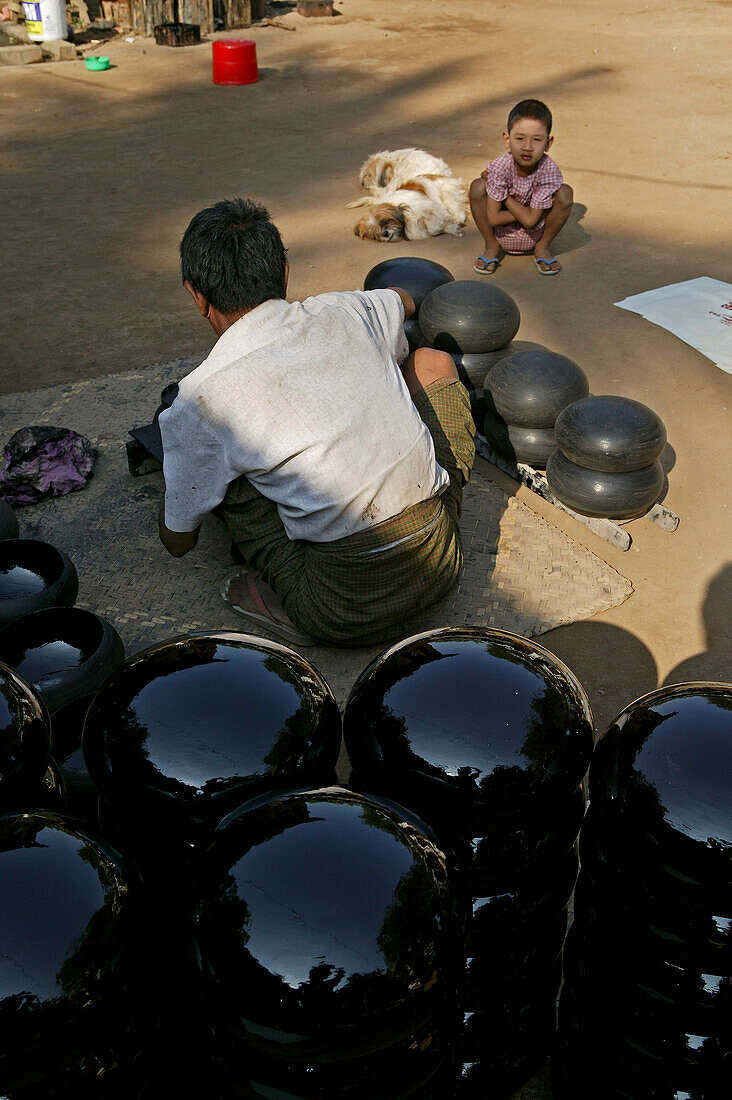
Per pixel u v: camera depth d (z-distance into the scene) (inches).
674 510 121.1
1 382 152.9
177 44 415.8
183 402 85.0
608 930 46.7
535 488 122.8
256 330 84.3
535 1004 54.2
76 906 33.9
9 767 41.0
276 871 34.3
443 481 92.0
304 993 32.3
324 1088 34.2
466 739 42.0
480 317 126.1
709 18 454.6
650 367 154.9
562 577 106.5
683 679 94.2
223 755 40.2
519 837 44.1
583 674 94.1
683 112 310.0
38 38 401.1
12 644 75.5
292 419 83.6
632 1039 47.9
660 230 216.5
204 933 34.5
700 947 41.8
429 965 34.2
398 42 420.2
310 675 45.8
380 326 93.5
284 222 226.4
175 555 100.3
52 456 120.3
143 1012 37.4
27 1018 31.6
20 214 234.7
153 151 283.3
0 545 88.5
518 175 188.5
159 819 40.3
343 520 85.7
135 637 96.4
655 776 41.1
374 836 35.8
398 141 288.2
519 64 378.0
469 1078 54.0
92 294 188.5
